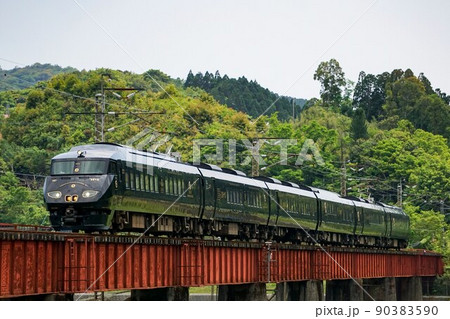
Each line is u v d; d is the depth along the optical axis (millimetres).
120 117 130750
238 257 67062
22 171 140500
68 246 45562
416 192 180500
